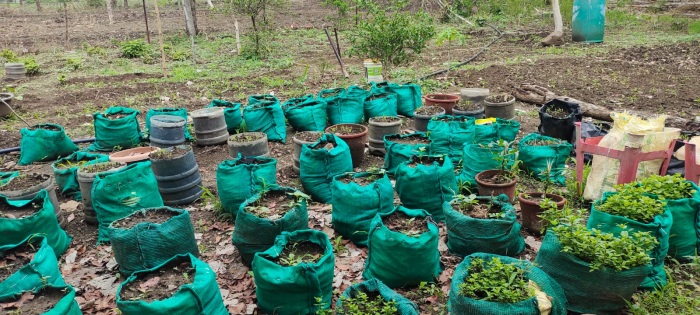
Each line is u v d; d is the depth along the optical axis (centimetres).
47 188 538
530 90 988
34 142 747
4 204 507
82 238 538
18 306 348
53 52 1775
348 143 665
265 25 1614
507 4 2330
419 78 1185
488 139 680
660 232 396
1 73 1432
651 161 523
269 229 441
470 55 1512
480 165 588
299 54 1612
